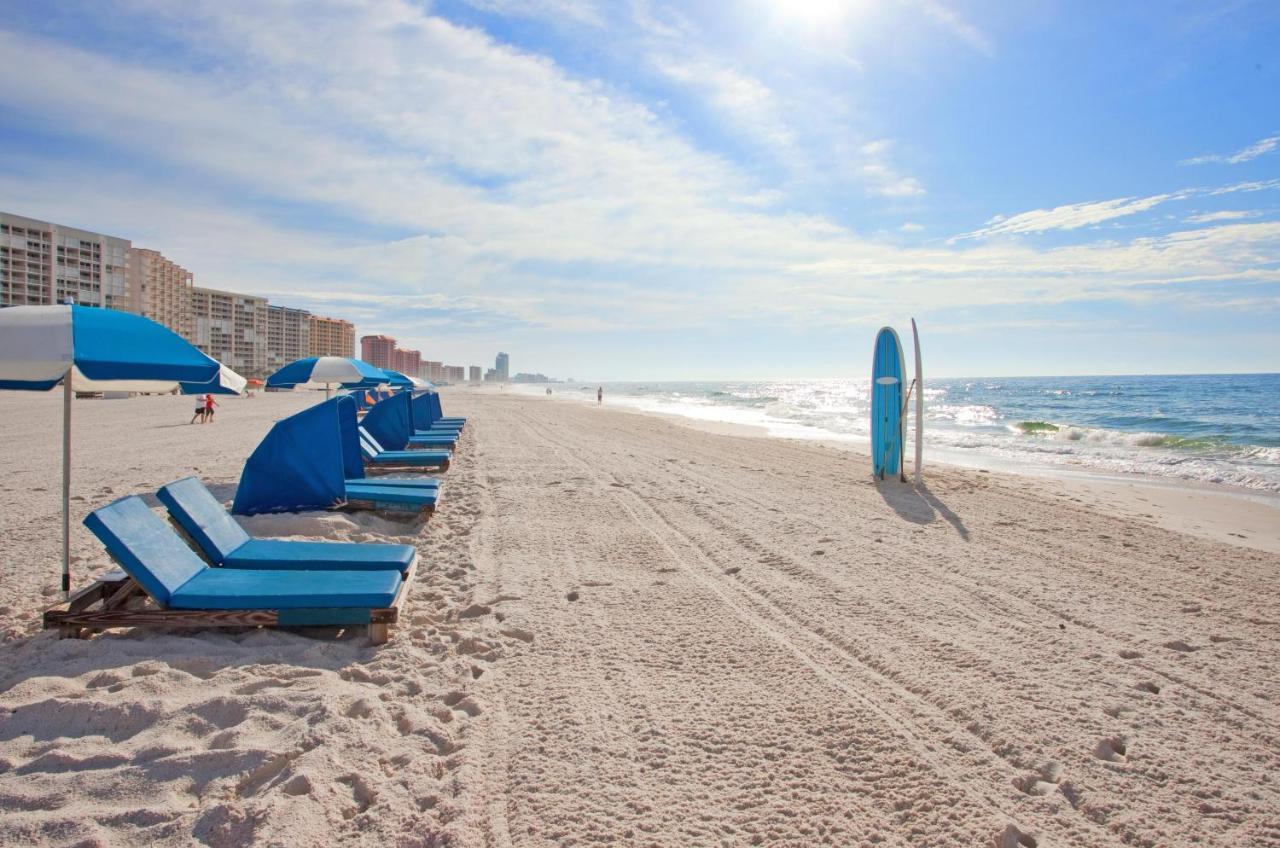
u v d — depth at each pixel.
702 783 2.68
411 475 10.67
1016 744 2.99
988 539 7.15
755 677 3.66
